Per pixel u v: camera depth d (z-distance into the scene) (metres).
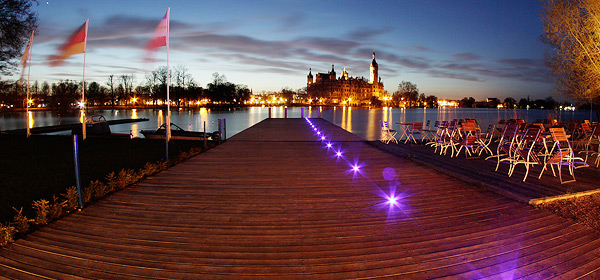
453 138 10.22
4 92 21.03
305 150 11.06
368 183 6.51
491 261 3.41
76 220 4.45
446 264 3.35
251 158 9.45
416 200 5.39
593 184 6.12
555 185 6.07
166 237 3.93
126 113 74.19
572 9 6.76
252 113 77.75
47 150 11.62
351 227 4.27
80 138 15.98
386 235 4.02
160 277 3.09
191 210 4.89
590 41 6.49
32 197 5.69
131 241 3.81
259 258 3.44
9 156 10.14
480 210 4.89
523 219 4.52
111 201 5.30
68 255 3.48
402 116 72.25
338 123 43.28
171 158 9.68
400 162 8.81
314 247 3.70
